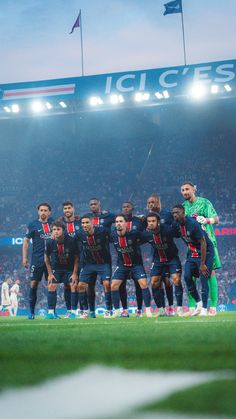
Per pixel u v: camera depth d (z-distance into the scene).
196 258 9.75
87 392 1.51
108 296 11.15
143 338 3.13
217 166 41.09
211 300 10.26
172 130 44.22
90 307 11.46
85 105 33.91
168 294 11.03
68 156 43.62
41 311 26.92
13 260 36.03
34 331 4.65
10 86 32.31
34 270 12.26
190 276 9.93
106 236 10.81
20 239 36.06
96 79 31.33
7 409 1.33
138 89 30.44
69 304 12.21
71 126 44.41
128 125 44.12
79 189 41.09
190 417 1.19
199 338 3.01
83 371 1.88
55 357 2.28
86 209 39.75
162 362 2.04
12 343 3.03
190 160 41.88
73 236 11.34
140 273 10.55
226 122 43.22
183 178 40.62
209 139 43.09
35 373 1.86
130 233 10.38
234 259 33.44
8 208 39.59
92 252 10.89
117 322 7.22
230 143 42.41
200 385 1.54
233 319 7.33
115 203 39.81
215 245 10.36
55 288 11.73
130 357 2.21
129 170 42.00
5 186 41.88
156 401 1.35
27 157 43.97
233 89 30.28
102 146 43.97
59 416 1.25
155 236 10.30
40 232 12.17
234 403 1.29
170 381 1.63
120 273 10.65
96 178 41.75
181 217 9.44
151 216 10.10
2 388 1.59
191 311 10.36
